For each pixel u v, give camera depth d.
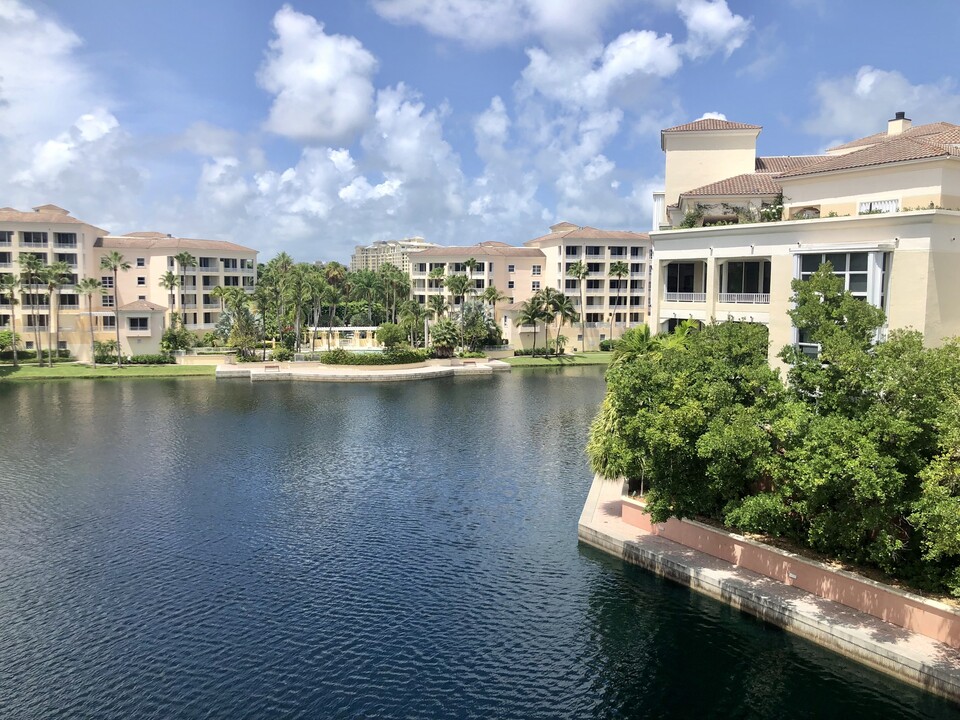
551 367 110.62
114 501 40.31
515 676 22.94
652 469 28.92
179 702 21.66
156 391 83.56
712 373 28.58
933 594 23.02
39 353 102.75
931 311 29.22
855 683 21.94
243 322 105.69
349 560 31.86
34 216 109.75
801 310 26.28
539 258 136.62
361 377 93.38
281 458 50.44
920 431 22.06
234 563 31.59
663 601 27.36
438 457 50.59
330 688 22.34
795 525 27.33
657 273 42.12
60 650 24.47
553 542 33.75
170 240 125.88
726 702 21.48
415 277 138.62
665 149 57.34
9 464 48.59
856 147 56.78
